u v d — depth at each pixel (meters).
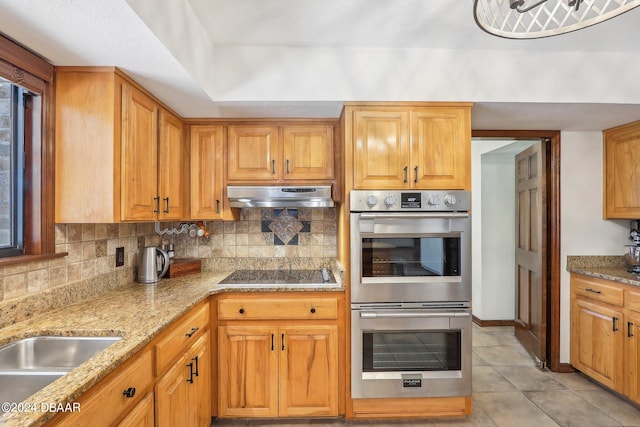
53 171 1.61
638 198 2.52
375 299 2.12
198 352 1.85
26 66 1.45
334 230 2.77
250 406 2.12
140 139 1.84
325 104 2.16
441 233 2.11
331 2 1.63
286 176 2.45
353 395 2.11
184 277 2.48
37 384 1.10
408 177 2.14
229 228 2.76
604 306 2.46
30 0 1.12
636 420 2.17
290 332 2.12
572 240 2.82
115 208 1.63
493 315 4.07
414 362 2.13
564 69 2.12
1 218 1.48
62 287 1.66
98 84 1.62
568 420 2.17
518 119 2.49
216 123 2.45
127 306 1.68
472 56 2.12
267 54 2.08
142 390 1.28
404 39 2.00
